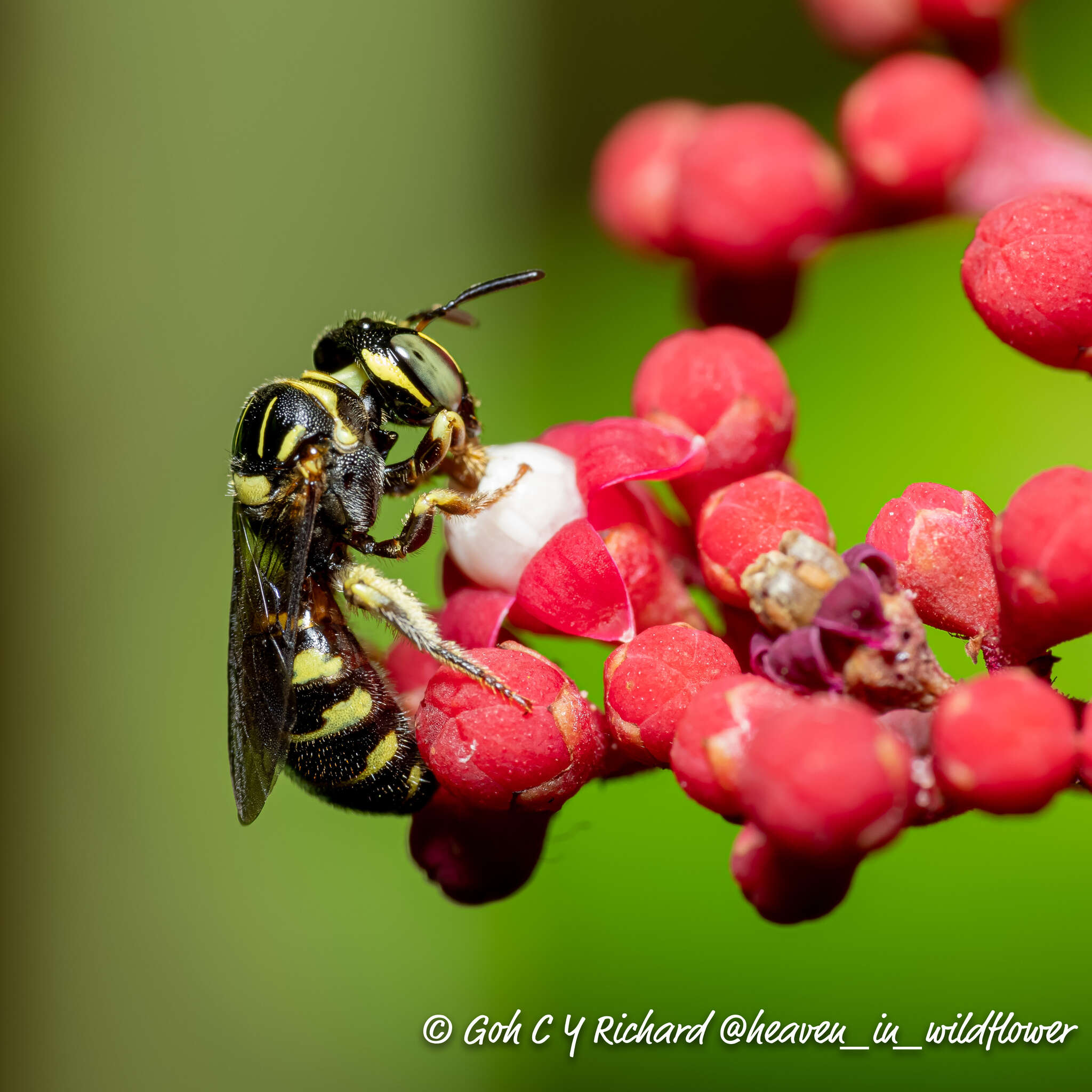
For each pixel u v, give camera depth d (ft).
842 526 0.31
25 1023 0.33
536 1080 0.31
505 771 0.26
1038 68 0.31
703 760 0.26
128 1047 0.33
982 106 0.29
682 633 0.26
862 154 0.29
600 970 0.31
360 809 0.28
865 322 0.31
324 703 0.28
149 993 0.33
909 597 0.26
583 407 0.33
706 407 0.27
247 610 0.28
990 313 0.27
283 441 0.28
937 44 0.30
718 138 0.29
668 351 0.27
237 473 0.28
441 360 0.28
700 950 0.31
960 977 0.30
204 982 0.33
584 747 0.26
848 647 0.26
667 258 0.30
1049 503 0.26
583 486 0.27
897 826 0.25
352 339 0.28
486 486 0.27
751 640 0.26
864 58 0.30
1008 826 0.30
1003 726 0.25
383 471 0.28
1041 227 0.26
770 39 0.33
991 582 0.26
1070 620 0.26
